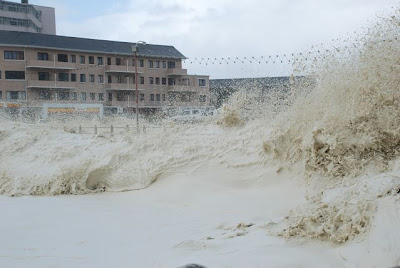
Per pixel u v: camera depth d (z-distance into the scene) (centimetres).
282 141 818
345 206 485
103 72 5072
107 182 948
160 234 586
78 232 611
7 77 4678
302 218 508
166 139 970
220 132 959
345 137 711
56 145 1132
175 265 448
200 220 648
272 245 479
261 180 804
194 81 5106
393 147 696
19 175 1033
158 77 5259
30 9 7544
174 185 848
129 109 4822
